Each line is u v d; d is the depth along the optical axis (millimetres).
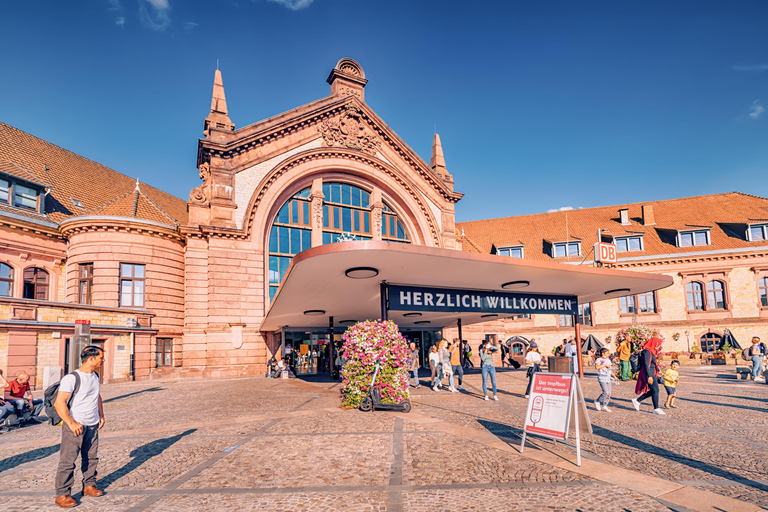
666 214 46250
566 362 13672
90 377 5777
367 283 14625
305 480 6055
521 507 4965
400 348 11961
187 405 13289
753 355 19203
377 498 5336
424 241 34906
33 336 18000
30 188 26328
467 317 25297
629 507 4914
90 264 25547
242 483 6000
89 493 5633
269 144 29312
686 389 15844
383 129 33844
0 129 29641
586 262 42438
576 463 6582
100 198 32125
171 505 5289
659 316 40969
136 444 8336
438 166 38031
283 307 18609
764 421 9680
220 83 28953
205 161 30531
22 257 24938
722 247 41375
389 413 11117
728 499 5117
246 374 26000
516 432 8695
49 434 9945
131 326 23109
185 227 26125
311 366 29281
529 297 18797
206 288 26297
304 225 30766
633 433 8562
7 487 6133
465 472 6230
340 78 33000
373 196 33750
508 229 48750
